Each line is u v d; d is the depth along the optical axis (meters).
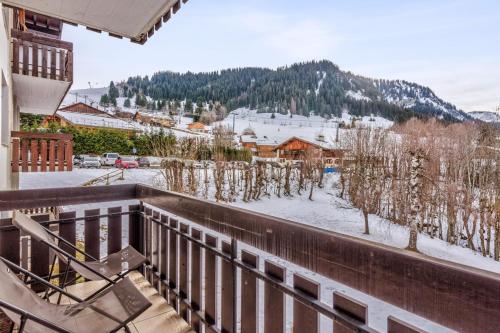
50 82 6.98
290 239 1.09
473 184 17.91
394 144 23.17
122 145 31.17
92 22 3.48
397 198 18.53
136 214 2.69
